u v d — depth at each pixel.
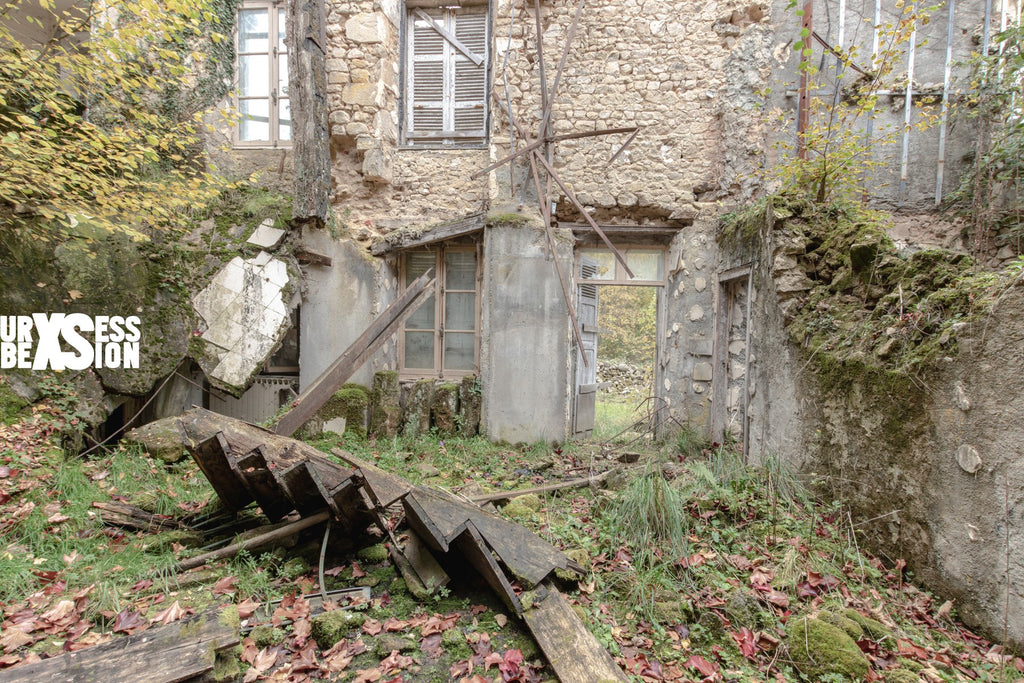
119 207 4.42
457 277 6.08
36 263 4.08
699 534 3.14
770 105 5.42
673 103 5.59
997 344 2.31
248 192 5.49
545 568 2.56
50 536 2.75
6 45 4.11
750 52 5.42
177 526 3.10
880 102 5.29
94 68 4.25
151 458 4.01
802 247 4.11
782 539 3.08
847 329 3.53
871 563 2.96
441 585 2.60
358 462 2.90
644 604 2.50
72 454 3.92
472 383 5.51
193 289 4.94
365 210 5.86
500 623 2.37
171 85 5.38
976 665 2.16
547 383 5.41
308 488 2.75
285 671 2.02
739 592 2.54
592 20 5.59
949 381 2.57
